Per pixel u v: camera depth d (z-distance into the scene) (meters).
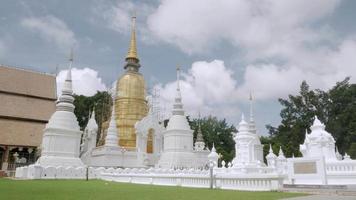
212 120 97.44
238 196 14.03
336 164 25.17
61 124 39.31
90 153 50.34
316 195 14.73
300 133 78.31
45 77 64.00
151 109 55.72
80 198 13.09
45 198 12.98
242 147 31.78
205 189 18.80
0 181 25.58
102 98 81.12
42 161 36.72
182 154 45.22
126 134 53.00
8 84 58.03
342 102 79.62
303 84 84.88
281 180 18.23
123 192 16.39
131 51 61.88
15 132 52.47
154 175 26.44
